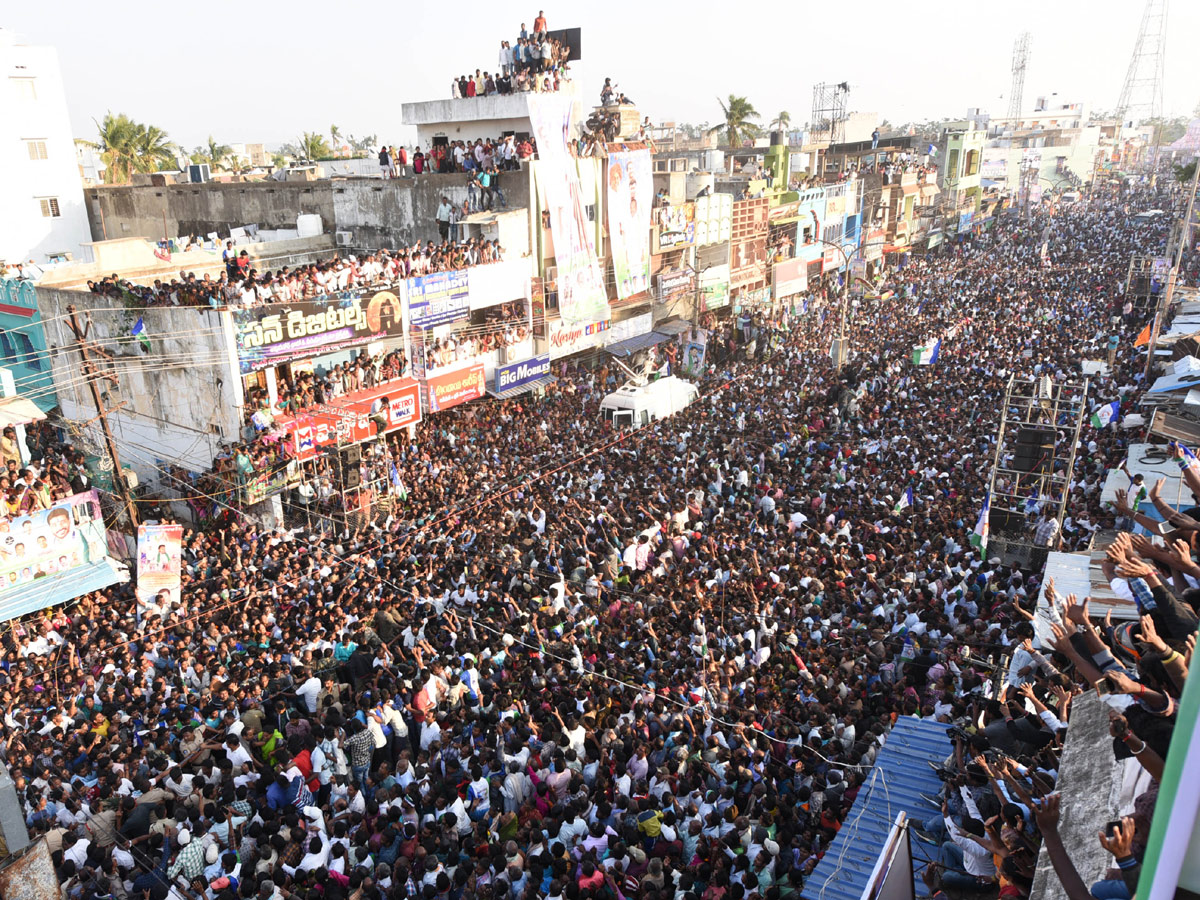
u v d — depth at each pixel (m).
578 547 20.78
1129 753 4.33
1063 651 5.04
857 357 41.47
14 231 42.53
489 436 30.91
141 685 15.97
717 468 26.55
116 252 30.67
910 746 11.96
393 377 29.17
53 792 12.20
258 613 18.05
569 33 40.78
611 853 10.65
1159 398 21.44
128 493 23.31
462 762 13.01
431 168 38.28
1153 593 5.24
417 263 30.17
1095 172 129.88
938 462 26.50
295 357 26.39
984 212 94.50
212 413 25.70
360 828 11.27
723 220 47.56
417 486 26.53
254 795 12.24
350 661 16.14
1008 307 51.50
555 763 12.35
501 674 15.55
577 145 38.28
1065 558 12.93
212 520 24.64
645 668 15.70
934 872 9.04
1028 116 160.62
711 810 11.31
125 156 62.34
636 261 41.09
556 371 38.31
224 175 55.53
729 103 73.38
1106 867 5.36
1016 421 23.86
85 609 19.84
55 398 30.09
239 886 10.30
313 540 22.81
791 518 22.66
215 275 32.50
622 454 28.58
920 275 66.06
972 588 18.25
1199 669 1.70
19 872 7.09
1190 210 42.28
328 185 39.12
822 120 84.12
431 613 17.86
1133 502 18.25
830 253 59.94
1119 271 62.28
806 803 11.78
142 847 11.38
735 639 16.12
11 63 41.19
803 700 14.25
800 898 9.48
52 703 15.45
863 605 17.42
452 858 11.23
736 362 44.50
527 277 34.62
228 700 14.52
